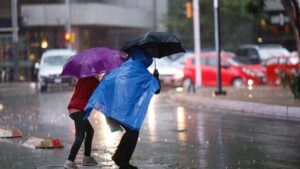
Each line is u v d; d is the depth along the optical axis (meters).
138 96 11.95
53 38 78.12
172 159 15.24
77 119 13.53
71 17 75.69
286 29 83.38
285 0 28.53
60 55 52.47
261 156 15.61
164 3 86.56
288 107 24.69
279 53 56.62
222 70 44.06
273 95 31.64
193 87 37.09
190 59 46.22
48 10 76.31
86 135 14.06
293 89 28.69
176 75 49.34
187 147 17.28
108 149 16.91
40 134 20.50
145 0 87.62
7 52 66.94
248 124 22.67
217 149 16.83
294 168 13.99
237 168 14.02
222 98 30.50
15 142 18.41
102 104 12.00
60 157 15.44
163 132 20.81
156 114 27.47
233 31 73.75
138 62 12.17
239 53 58.38
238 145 17.53
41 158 15.33
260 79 43.53
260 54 56.59
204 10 72.94
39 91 50.09
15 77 62.88
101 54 13.34
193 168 14.03
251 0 32.19
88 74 13.18
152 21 87.00
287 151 16.31
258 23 77.69
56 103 35.41
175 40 12.14
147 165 14.35
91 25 77.31
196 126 22.50
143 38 12.14
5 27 69.88
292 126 21.67
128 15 81.62
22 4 79.44
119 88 11.91
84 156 14.21
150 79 12.04
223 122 23.58
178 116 26.45
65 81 49.94
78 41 79.69
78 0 85.69
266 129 21.03
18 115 27.95
